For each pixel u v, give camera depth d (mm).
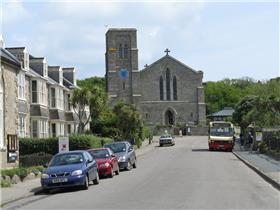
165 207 13930
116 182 22703
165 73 102875
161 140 68125
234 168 30562
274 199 15812
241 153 47000
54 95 52250
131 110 62562
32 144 40250
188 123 101812
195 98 102750
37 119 46875
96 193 18453
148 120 102000
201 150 56125
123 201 15523
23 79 43000
